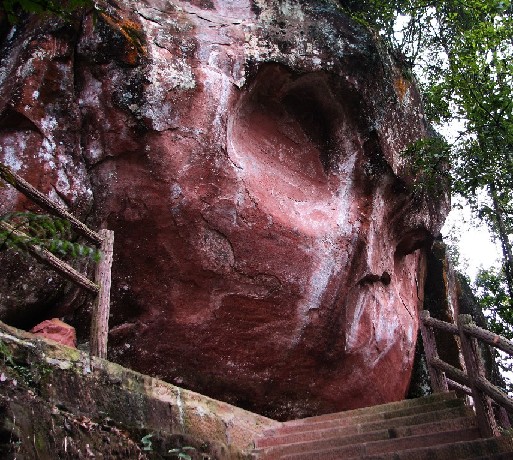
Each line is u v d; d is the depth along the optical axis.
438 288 9.88
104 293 4.53
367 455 4.47
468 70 6.72
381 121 7.32
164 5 6.66
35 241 3.73
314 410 6.72
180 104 6.14
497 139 6.50
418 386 8.73
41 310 5.59
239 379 6.30
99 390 3.90
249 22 6.99
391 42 9.12
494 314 9.48
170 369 6.02
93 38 6.11
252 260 6.31
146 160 5.98
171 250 6.01
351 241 6.98
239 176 6.33
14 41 6.28
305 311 6.56
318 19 7.25
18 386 3.36
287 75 6.96
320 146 7.46
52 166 5.75
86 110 6.04
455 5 8.59
